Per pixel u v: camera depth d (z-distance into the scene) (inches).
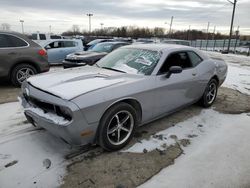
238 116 173.2
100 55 311.1
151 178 97.7
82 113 97.1
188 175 100.3
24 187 90.4
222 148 123.9
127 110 116.4
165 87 135.9
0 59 228.2
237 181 97.5
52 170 100.7
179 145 125.7
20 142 122.9
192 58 166.6
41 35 877.2
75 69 147.0
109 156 112.7
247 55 1029.8
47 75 130.3
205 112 178.7
